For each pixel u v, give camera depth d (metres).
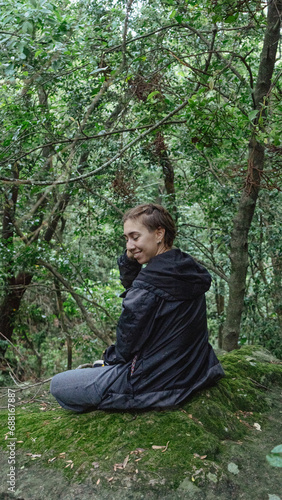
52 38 3.13
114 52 3.98
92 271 7.93
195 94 2.61
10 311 7.20
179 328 2.09
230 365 2.86
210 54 3.14
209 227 6.59
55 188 4.75
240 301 4.33
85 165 5.17
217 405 2.22
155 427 2.03
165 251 2.16
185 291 2.06
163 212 2.16
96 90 3.03
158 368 2.12
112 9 4.15
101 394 2.19
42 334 9.13
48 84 3.97
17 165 4.62
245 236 4.20
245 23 3.92
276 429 2.24
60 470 1.83
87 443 1.99
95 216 6.12
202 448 1.87
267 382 2.78
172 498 1.63
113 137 4.73
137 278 2.07
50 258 5.80
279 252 5.56
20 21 3.04
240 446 1.99
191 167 5.79
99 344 7.41
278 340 6.05
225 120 2.61
